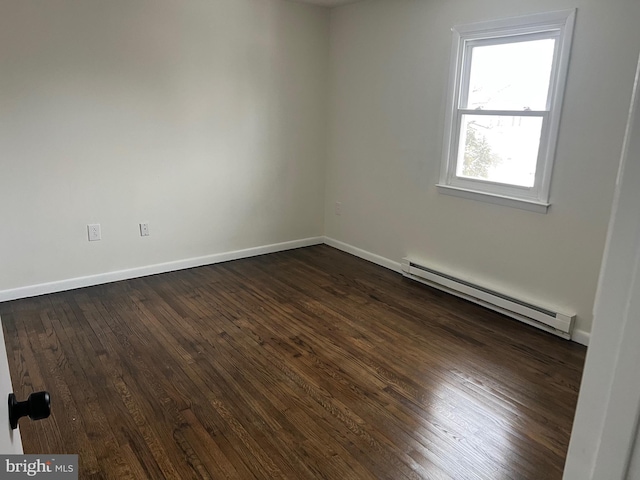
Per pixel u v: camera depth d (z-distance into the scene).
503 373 2.60
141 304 3.38
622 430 0.46
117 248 3.74
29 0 3.02
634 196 0.42
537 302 3.14
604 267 0.45
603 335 0.46
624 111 2.59
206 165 4.03
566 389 2.46
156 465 1.89
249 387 2.42
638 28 2.47
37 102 3.18
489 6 3.13
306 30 4.30
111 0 3.30
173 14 3.57
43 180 3.31
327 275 4.07
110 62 3.39
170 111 3.73
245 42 3.97
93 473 1.84
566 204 2.92
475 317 3.29
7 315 3.15
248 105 4.13
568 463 0.53
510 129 3.18
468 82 3.41
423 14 3.56
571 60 2.76
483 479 1.85
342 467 1.90
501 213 3.29
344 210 4.68
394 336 3.00
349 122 4.42
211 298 3.52
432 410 2.27
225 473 1.86
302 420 2.18
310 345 2.86
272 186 4.48
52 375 2.48
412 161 3.88
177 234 4.02
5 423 0.71
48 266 3.47
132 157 3.64
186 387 2.41
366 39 4.08
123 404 2.26
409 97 3.80
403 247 4.11
